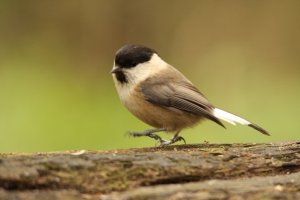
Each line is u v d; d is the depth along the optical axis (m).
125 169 6.07
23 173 5.61
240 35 19.66
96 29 19.91
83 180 5.82
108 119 14.12
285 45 19.33
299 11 19.50
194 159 6.50
